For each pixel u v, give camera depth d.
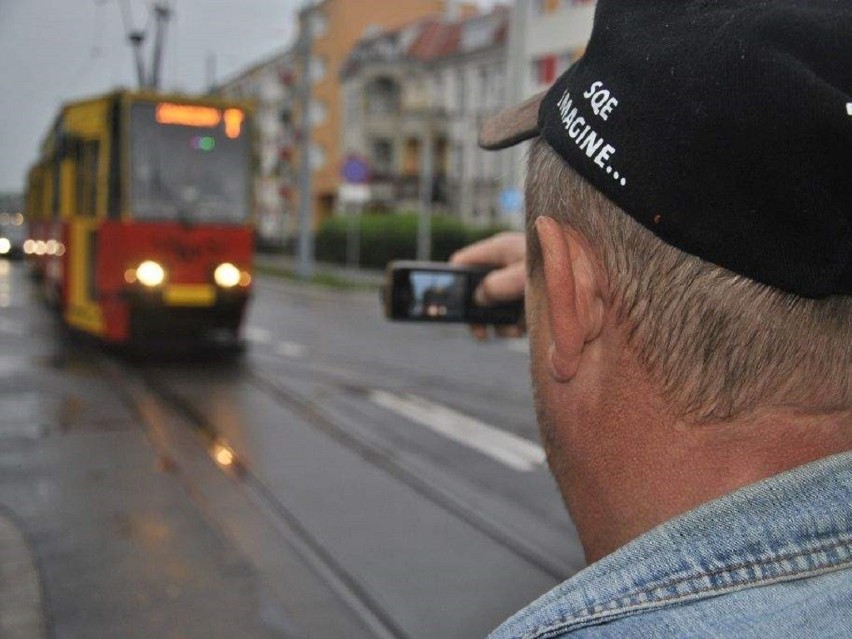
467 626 4.02
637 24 0.63
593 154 0.62
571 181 0.68
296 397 9.23
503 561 4.78
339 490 6.02
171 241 11.00
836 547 0.54
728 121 0.55
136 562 4.63
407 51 50.44
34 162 20.33
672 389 0.63
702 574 0.55
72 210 12.94
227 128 11.32
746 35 0.56
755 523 0.55
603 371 0.68
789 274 0.55
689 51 0.58
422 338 14.83
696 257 0.60
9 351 11.80
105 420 7.94
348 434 7.64
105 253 11.18
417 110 48.06
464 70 45.06
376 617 4.08
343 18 56.88
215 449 7.06
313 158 57.03
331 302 22.52
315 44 57.00
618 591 0.57
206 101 11.24
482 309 1.48
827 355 0.59
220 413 8.38
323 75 56.94
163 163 11.05
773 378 0.60
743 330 0.59
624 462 0.66
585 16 32.16
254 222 11.41
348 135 54.78
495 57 42.50
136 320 11.12
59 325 14.52
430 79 48.09
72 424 7.77
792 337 0.59
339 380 10.34
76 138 12.25
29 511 5.41
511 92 35.56
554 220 0.69
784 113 0.53
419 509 5.63
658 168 0.58
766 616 0.53
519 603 4.27
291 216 53.38
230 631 3.89
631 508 0.66
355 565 4.69
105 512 5.43
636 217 0.59
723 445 0.62
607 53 0.64
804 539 0.54
